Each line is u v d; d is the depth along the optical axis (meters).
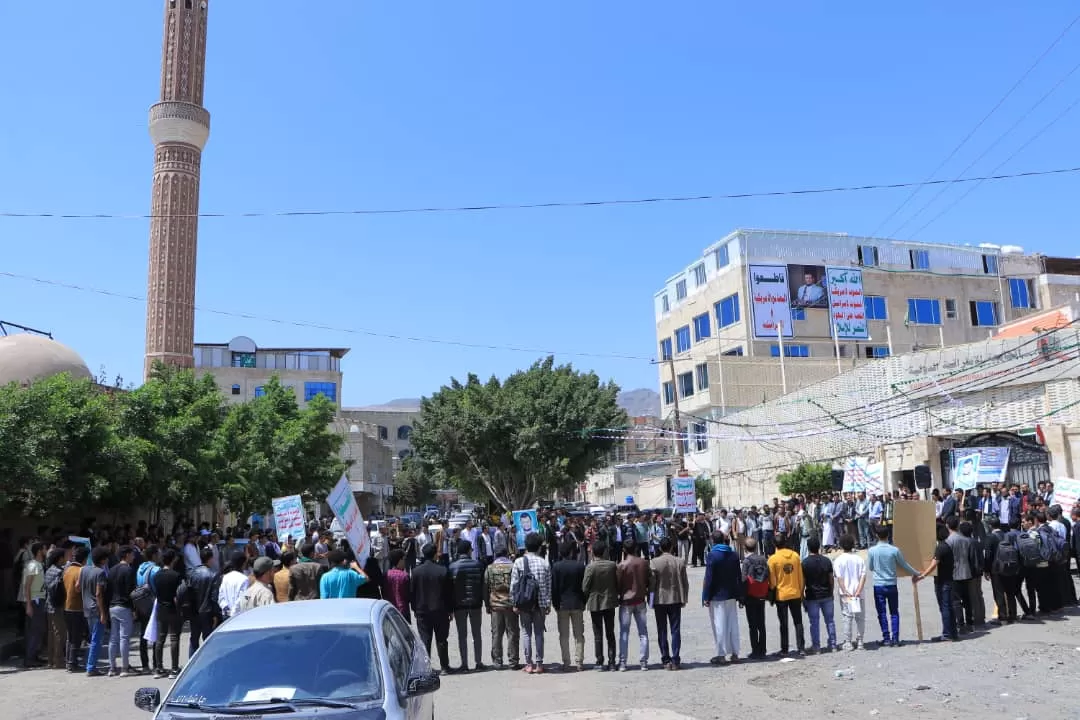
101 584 12.93
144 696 5.72
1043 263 61.19
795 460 36.66
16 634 16.28
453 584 12.20
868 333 55.50
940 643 12.28
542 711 9.27
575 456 38.66
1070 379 23.80
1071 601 15.09
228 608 12.32
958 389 27.03
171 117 36.16
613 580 11.84
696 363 57.16
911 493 26.34
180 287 35.81
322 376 79.00
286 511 19.06
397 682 5.83
